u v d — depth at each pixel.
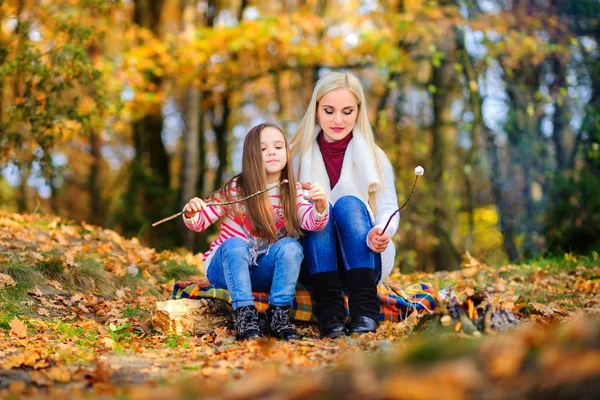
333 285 4.14
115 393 2.67
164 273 6.27
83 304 5.03
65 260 5.51
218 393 2.20
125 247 6.87
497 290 5.54
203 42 13.28
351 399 1.92
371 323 4.04
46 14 7.89
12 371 3.09
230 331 4.21
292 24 13.51
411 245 14.63
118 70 12.96
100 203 17.36
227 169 17.48
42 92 7.61
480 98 12.16
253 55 14.14
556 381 1.86
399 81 13.63
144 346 3.93
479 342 2.23
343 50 13.26
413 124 14.42
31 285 5.05
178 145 19.28
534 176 11.28
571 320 4.04
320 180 4.55
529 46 11.60
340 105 4.48
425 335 3.44
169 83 15.23
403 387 1.83
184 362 3.37
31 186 17.14
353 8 14.36
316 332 4.28
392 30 12.90
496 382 1.92
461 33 12.41
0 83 8.07
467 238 12.99
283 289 4.05
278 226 4.28
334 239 4.21
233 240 4.15
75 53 7.51
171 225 15.61
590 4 11.62
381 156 4.59
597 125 10.85
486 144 11.86
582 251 10.26
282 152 4.30
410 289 4.61
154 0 16.44
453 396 1.80
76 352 3.55
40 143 7.77
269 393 2.09
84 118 7.82
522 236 10.98
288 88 17.22
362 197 4.50
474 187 13.07
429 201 13.58
